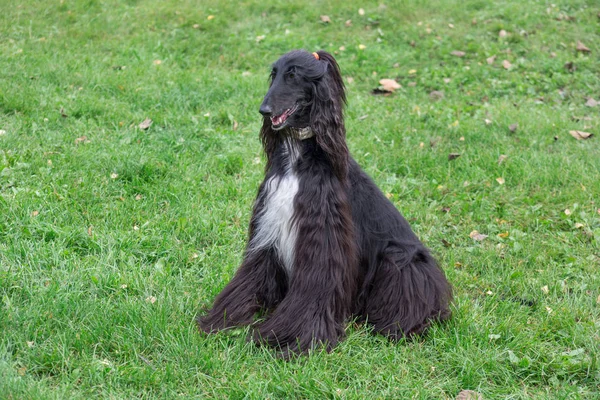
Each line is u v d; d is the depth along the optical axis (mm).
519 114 8055
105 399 3396
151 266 4879
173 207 5672
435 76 9164
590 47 10039
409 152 7035
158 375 3572
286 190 3826
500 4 11281
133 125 7102
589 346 4109
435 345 4043
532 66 9492
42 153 6234
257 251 4090
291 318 3871
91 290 4418
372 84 9062
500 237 5684
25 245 4781
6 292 4297
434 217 5871
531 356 4020
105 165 6094
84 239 5012
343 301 3963
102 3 10773
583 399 3662
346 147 3854
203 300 4430
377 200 4250
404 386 3635
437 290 4262
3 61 8305
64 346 3695
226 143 6953
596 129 7820
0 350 3635
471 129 7570
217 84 8344
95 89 7977
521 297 4785
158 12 10562
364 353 3941
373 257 4223
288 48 9859
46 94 7523
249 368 3730
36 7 10250
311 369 3637
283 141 3906
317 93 3689
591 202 6195
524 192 6367
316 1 11250
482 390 3688
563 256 5406
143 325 3936
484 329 4207
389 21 10703
